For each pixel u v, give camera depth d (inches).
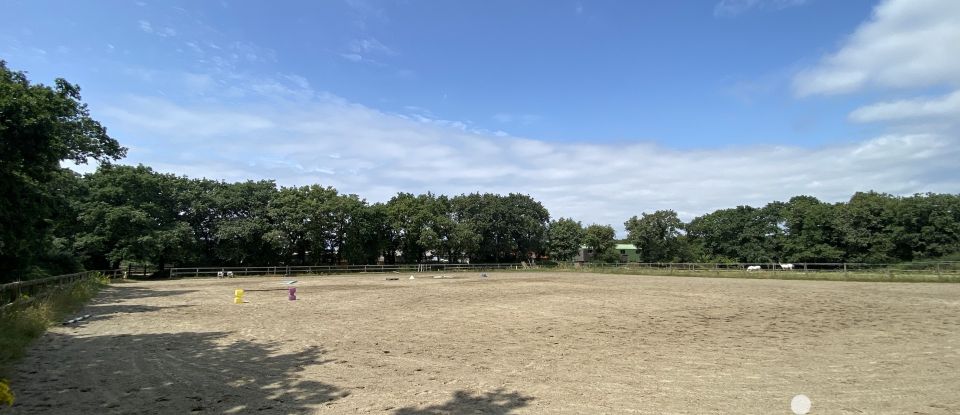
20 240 656.4
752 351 389.4
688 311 659.4
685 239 3080.7
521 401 255.4
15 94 533.0
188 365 343.0
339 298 890.7
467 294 959.6
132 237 1633.9
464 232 2532.0
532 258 3080.7
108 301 842.8
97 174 1705.2
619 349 402.0
